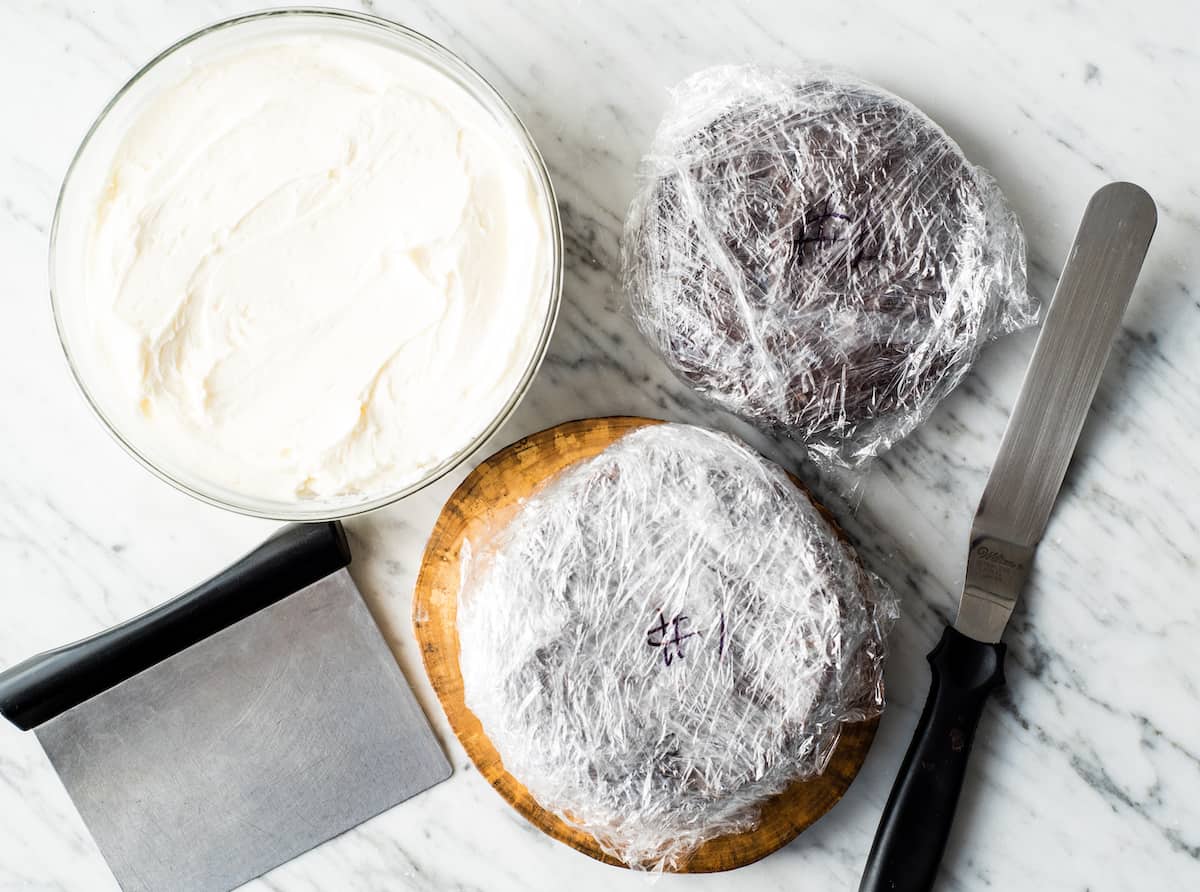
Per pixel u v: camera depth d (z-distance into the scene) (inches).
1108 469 39.9
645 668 34.1
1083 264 36.4
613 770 33.9
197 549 39.7
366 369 35.4
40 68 38.6
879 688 36.9
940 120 39.9
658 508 34.6
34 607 39.6
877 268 36.0
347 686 39.3
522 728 34.1
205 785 39.2
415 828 39.9
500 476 38.1
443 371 35.5
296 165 35.5
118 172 35.3
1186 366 39.9
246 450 35.2
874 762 39.9
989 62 39.8
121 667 38.1
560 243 35.2
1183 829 39.7
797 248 35.9
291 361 35.4
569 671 34.0
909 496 40.1
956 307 36.2
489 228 35.7
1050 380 37.0
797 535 34.7
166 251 35.2
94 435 39.3
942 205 36.4
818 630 34.3
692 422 40.1
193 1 38.9
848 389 36.3
